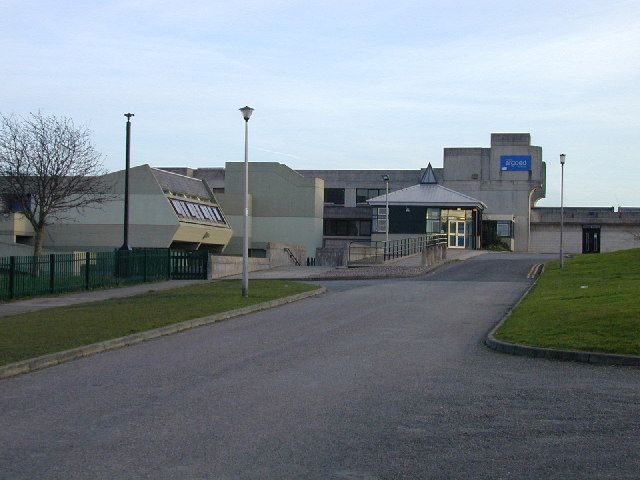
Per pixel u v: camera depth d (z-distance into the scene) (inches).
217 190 3223.4
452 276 1411.2
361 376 487.8
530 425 362.6
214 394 432.1
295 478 281.6
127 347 626.8
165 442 330.3
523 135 2864.2
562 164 1561.3
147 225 2185.0
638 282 996.6
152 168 2239.2
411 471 291.0
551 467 297.9
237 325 776.9
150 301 970.7
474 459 307.6
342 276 1423.5
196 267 1461.6
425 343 637.9
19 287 1054.4
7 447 323.9
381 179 3193.9
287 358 561.9
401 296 1059.9
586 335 600.1
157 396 427.5
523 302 885.2
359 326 752.3
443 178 2925.7
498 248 2613.2
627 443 331.6
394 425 361.1
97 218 2203.5
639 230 2815.0
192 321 767.7
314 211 2844.5
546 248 2906.0
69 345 592.7
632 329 606.2
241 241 2802.7
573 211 3095.5
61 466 296.2
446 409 394.9
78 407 400.5
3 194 1579.7
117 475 284.8
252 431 349.1
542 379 478.9
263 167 2874.0
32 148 1553.9
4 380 480.1
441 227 2406.5
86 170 1728.6
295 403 408.2
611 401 415.2
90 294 1134.4
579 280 1128.8
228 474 285.9
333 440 334.0
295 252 2066.9
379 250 1941.4
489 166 2878.9
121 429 353.4
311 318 828.0
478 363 539.2
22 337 638.5
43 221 1537.9
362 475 285.4
